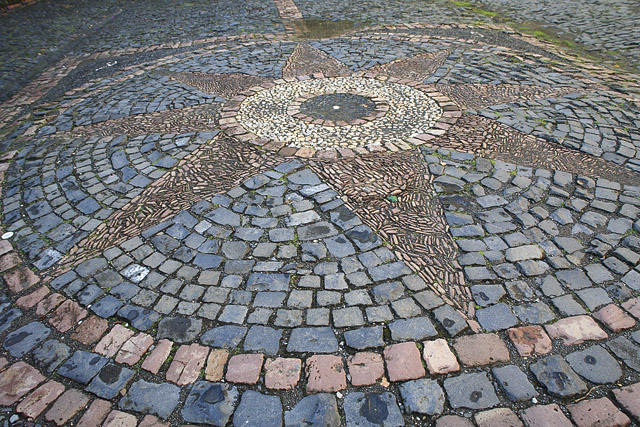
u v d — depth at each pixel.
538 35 8.88
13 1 12.53
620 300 2.89
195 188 4.23
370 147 4.83
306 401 2.38
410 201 3.91
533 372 2.48
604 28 9.12
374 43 8.58
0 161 4.97
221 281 3.14
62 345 2.75
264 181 4.27
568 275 3.09
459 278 3.09
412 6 11.43
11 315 2.98
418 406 2.34
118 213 3.94
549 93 6.13
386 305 2.90
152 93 6.69
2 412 2.40
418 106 5.84
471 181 4.16
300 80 6.91
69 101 6.57
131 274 3.24
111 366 2.60
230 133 5.27
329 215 3.76
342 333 2.73
